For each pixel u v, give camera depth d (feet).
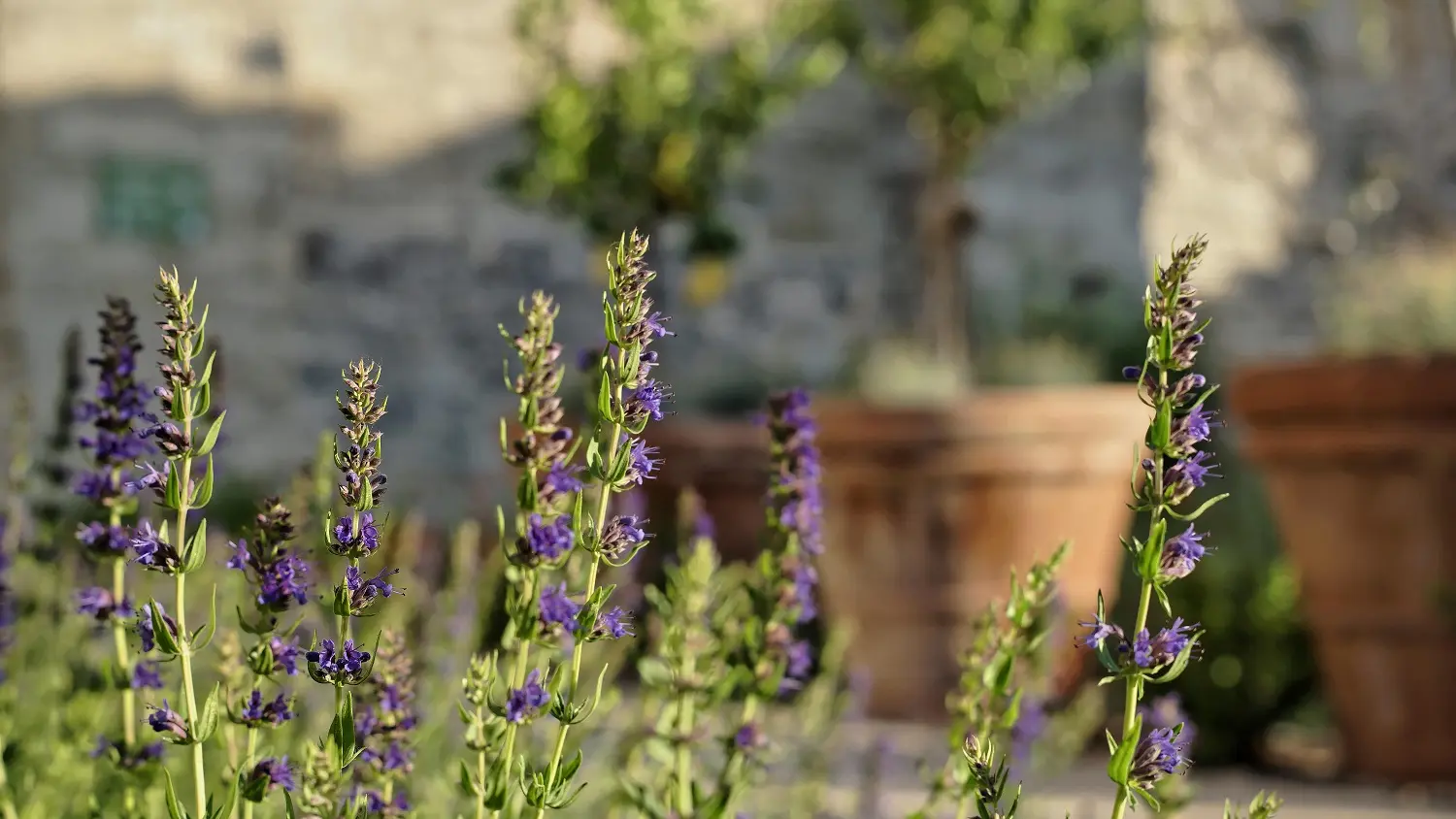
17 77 33.42
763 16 32.12
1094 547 20.22
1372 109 35.04
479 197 35.32
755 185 35.27
